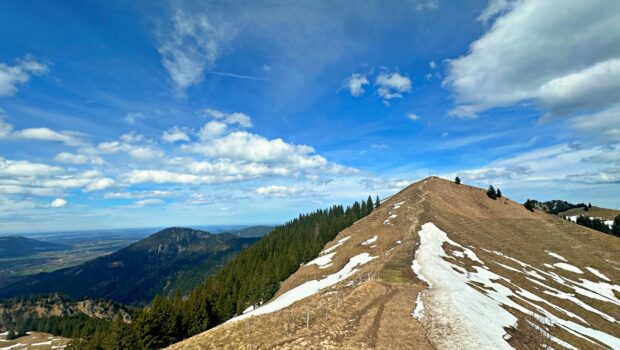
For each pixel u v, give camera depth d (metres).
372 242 96.19
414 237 84.00
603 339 44.66
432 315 33.38
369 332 27.86
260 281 102.56
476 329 31.20
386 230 103.06
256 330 29.36
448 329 30.30
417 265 58.31
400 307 35.00
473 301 40.16
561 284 68.56
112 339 68.12
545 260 86.94
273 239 170.75
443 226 96.06
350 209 173.75
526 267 75.62
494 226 114.25
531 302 51.81
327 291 57.75
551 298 57.72
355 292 41.12
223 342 27.48
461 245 80.88
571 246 100.62
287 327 29.80
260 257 148.62
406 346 25.98
